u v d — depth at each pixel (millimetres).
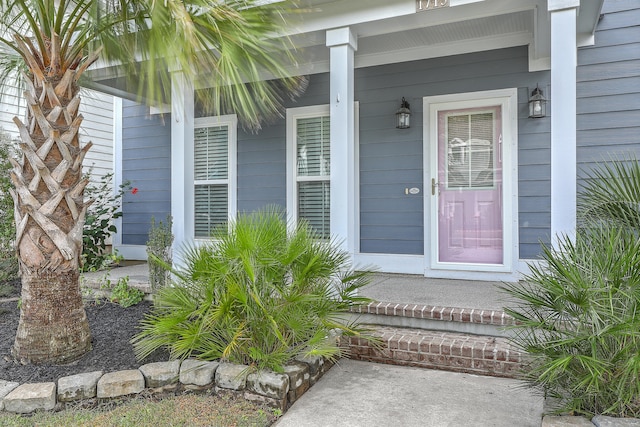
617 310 1960
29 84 2871
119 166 7273
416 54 5199
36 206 2861
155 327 2789
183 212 4574
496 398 2711
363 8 3713
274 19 3059
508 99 4848
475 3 3412
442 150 5176
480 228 5023
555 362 1895
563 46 3184
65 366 2941
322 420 2459
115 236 7285
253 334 2850
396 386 2912
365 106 5520
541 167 4738
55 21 2875
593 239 2246
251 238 2746
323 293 3025
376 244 5508
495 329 3346
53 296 2975
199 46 2611
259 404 2611
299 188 5996
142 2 2561
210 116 6469
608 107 4418
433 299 3934
